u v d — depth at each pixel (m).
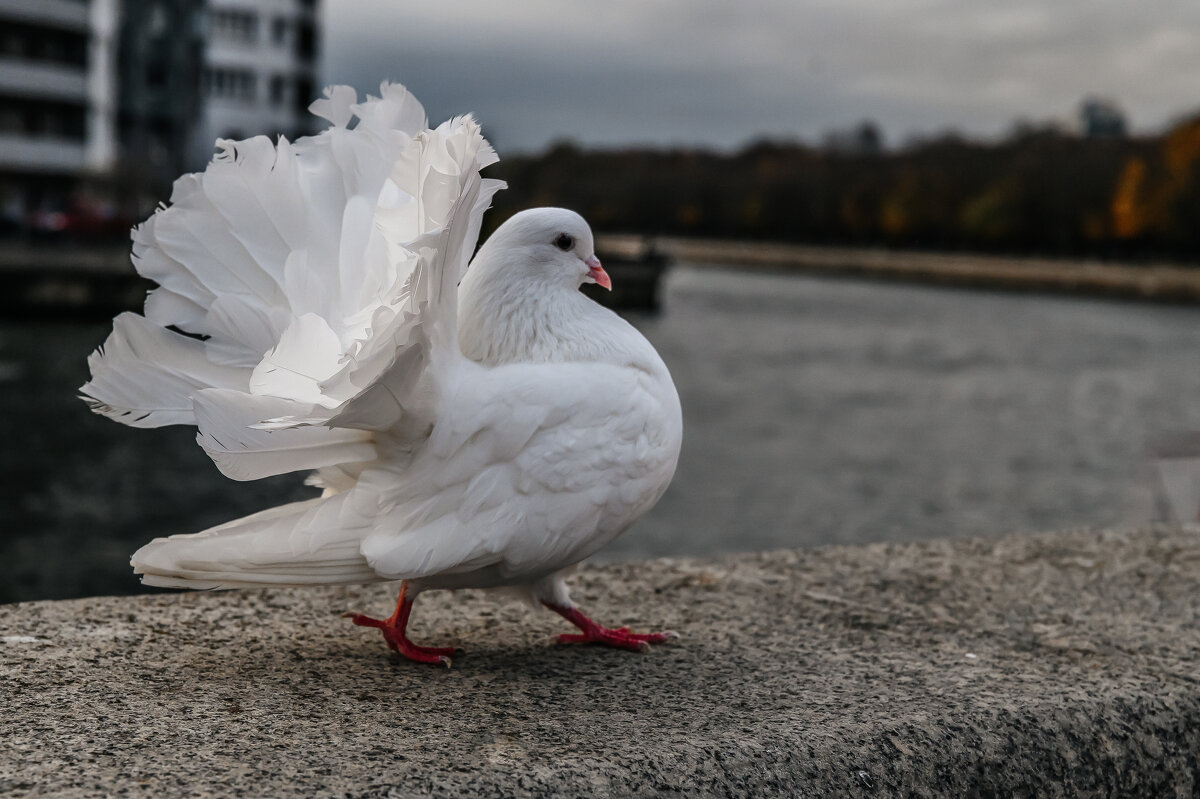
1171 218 88.44
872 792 2.48
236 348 2.86
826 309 64.06
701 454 22.08
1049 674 3.02
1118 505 18.28
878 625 3.46
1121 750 2.76
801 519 17.00
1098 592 3.82
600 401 2.86
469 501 2.75
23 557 13.05
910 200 116.69
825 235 128.75
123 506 15.44
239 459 2.61
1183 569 4.10
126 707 2.62
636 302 53.81
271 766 2.28
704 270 113.94
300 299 2.86
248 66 80.06
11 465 17.55
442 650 3.09
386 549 2.69
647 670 3.01
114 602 3.47
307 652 3.10
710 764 2.40
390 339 2.43
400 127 3.01
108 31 64.69
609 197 135.38
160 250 2.83
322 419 2.50
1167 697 2.89
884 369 37.09
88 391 2.75
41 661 2.93
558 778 2.27
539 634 3.36
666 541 15.48
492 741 2.45
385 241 2.89
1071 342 47.56
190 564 2.65
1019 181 105.06
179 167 67.75
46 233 45.62
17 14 60.28
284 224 2.90
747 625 3.45
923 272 101.25
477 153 2.58
